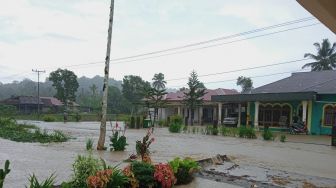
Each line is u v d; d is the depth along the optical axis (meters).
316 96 31.22
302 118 31.92
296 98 31.38
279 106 34.59
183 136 24.84
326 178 10.36
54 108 79.69
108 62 14.70
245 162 12.59
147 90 42.62
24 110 77.06
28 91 128.75
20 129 25.00
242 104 38.09
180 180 8.17
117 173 6.53
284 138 22.84
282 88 36.50
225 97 36.97
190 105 44.69
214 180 8.97
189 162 8.57
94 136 22.39
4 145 15.19
